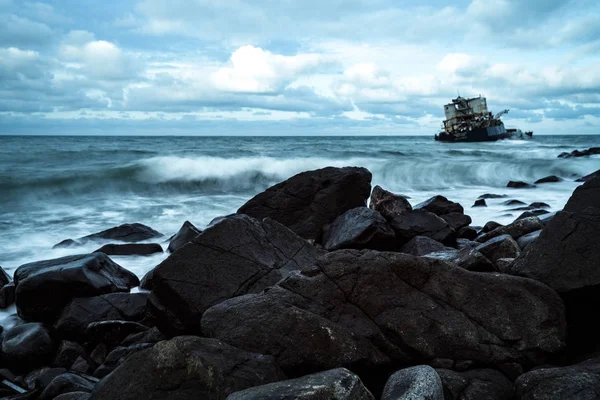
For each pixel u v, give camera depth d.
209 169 23.89
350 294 4.91
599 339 5.06
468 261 5.91
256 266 6.20
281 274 6.22
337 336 4.45
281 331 4.50
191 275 5.95
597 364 3.96
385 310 4.78
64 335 7.14
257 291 5.97
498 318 4.78
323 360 4.35
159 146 51.84
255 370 3.98
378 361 4.50
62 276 7.61
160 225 14.71
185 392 3.73
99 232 12.56
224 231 6.39
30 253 11.81
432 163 28.31
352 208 10.66
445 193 21.56
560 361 4.75
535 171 29.16
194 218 15.69
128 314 7.44
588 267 5.21
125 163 26.92
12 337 6.89
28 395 5.51
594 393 3.59
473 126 72.38
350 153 37.84
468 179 27.23
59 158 30.62
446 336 4.61
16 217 15.59
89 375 6.09
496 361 4.53
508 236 7.38
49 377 6.04
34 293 7.54
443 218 10.90
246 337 4.54
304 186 10.72
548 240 5.60
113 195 19.66
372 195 10.49
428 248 8.62
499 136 72.88
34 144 54.00
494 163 28.47
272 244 6.71
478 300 4.89
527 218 8.68
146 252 11.14
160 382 3.77
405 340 4.57
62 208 17.08
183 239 11.07
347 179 10.78
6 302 8.31
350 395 3.37
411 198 19.86
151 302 6.02
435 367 4.48
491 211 16.03
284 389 3.35
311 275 5.10
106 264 8.59
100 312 7.37
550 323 4.79
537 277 5.33
